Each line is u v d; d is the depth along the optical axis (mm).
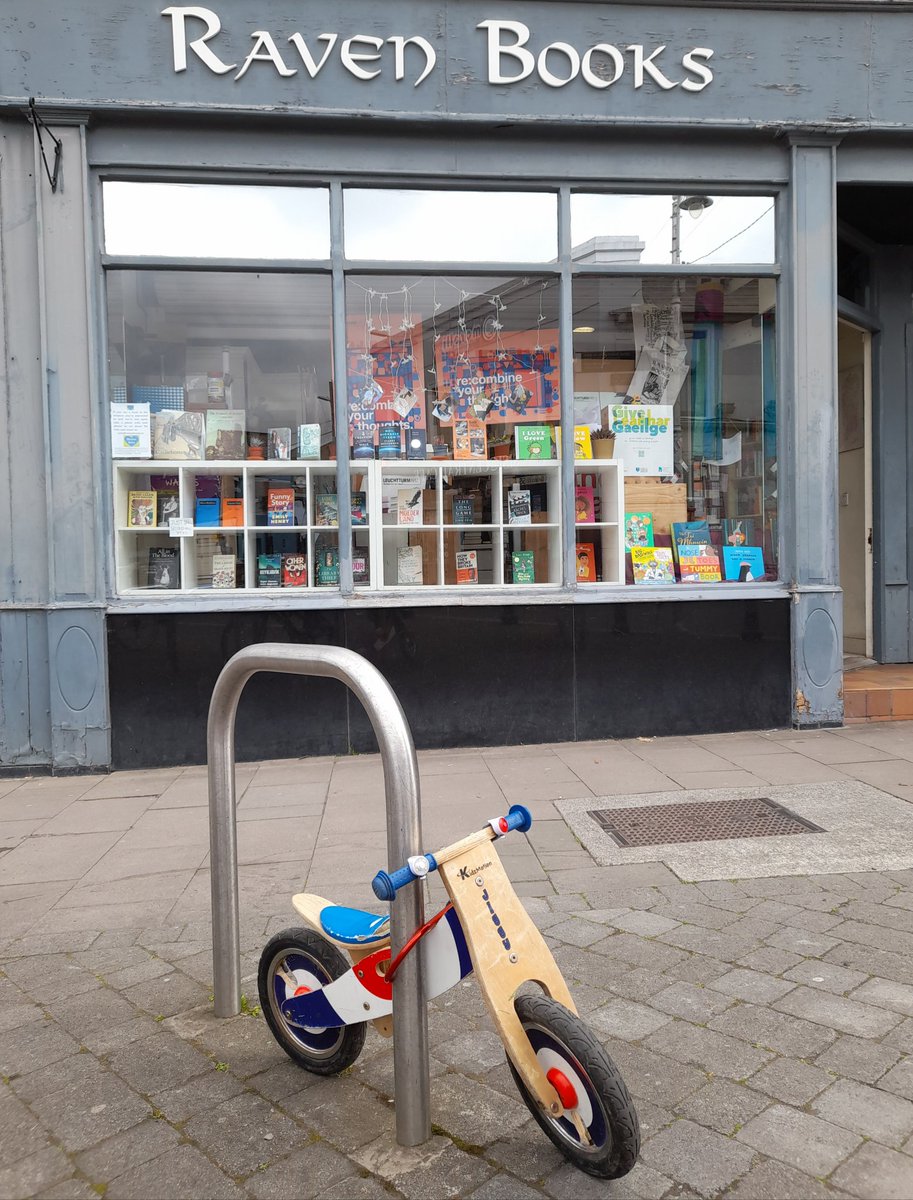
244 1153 2240
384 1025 2436
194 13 5918
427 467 6559
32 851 4555
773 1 6297
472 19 6148
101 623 6008
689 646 6539
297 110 6039
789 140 6480
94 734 6035
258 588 6414
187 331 6336
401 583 6562
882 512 8102
